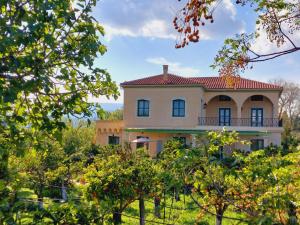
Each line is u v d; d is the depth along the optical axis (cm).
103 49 522
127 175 1010
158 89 3578
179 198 1423
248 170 507
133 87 3631
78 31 487
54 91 533
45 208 443
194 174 557
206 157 555
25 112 522
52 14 426
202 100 3594
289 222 433
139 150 1437
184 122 3497
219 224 778
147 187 1038
